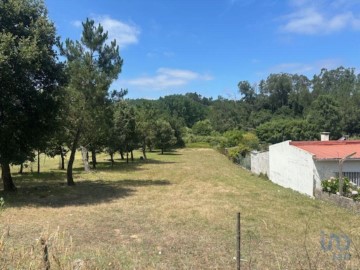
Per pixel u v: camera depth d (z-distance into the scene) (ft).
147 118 169.17
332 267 20.79
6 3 49.19
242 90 381.81
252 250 26.91
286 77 359.25
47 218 38.11
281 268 22.15
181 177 82.89
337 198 46.98
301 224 35.94
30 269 14.47
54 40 54.19
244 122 333.42
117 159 148.15
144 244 28.55
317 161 54.39
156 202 48.75
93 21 67.46
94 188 63.46
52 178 80.18
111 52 68.44
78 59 66.59
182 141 247.09
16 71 46.01
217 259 24.82
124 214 40.47
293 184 63.87
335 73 402.11
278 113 340.18
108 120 70.95
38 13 53.57
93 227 34.32
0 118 48.75
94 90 65.26
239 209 43.62
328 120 256.73
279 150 72.49
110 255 24.86
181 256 25.48
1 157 49.39
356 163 54.54
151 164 123.24
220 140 225.35
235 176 86.07
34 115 51.44
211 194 56.54
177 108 419.13
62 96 56.44
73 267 16.03
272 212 41.93
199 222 36.50
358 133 266.36
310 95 338.54
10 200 49.39
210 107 464.24
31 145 53.36
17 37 48.62
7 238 27.66
